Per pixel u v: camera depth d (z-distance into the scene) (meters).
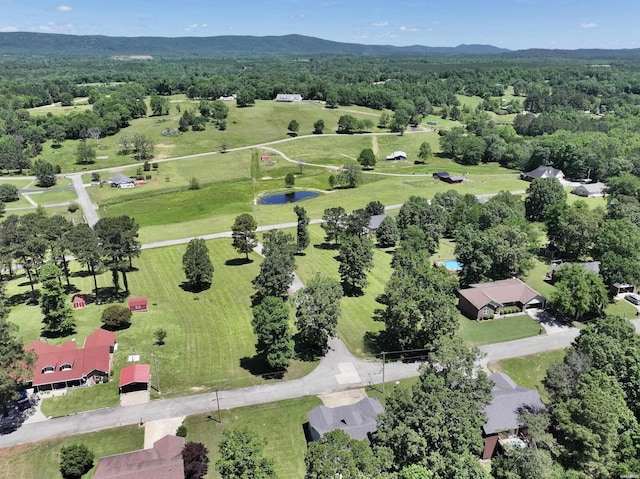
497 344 87.00
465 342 87.31
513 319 95.56
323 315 79.62
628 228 111.25
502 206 128.75
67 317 89.38
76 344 86.25
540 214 146.50
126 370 76.31
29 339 88.19
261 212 167.00
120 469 55.50
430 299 80.88
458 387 59.53
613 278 101.69
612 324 72.19
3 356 65.69
